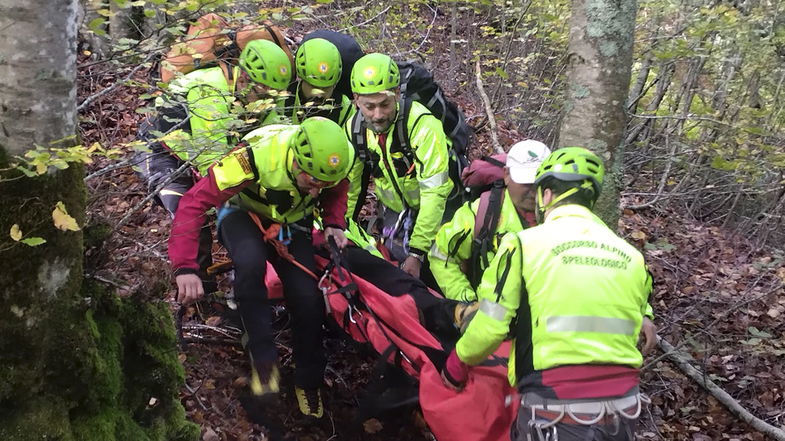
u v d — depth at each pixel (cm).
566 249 210
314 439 320
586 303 204
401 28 801
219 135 267
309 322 301
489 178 305
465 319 278
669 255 615
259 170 276
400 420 337
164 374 241
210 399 319
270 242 303
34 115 178
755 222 720
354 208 385
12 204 178
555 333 205
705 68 804
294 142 269
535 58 802
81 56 529
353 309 307
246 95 311
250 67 302
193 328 347
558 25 746
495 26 969
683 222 712
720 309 527
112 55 245
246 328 290
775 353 467
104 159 359
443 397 265
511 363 229
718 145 556
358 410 339
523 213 292
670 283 555
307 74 340
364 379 363
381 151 357
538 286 209
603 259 210
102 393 207
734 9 613
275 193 288
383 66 328
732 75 777
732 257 641
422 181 344
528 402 209
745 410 412
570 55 326
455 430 258
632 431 206
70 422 199
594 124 320
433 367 276
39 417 188
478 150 623
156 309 244
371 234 436
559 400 202
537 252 212
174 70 253
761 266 586
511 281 214
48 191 184
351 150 312
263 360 286
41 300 186
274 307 368
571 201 226
